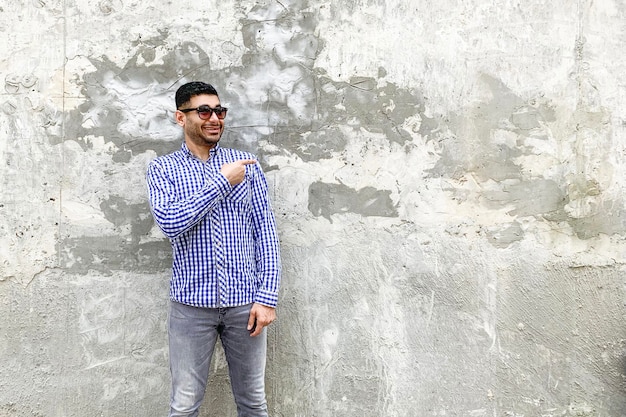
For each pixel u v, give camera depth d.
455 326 3.01
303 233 2.98
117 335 2.93
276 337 3.00
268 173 2.97
